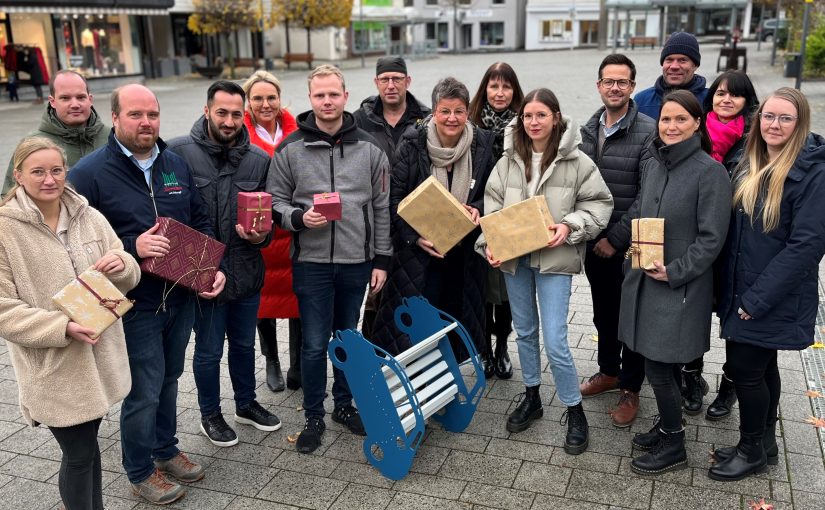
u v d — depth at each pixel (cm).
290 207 369
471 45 5231
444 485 348
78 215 282
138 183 319
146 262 308
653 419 405
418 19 4456
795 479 343
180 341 345
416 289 405
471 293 416
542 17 4944
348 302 395
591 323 545
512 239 361
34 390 275
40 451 385
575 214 365
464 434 396
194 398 445
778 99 305
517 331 393
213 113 354
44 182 264
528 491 341
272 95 445
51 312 265
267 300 434
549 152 367
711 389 435
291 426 411
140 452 335
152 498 338
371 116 463
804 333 316
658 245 328
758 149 321
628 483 345
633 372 397
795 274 303
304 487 351
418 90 2141
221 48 3412
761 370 329
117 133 313
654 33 4662
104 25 2633
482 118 440
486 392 446
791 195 303
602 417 411
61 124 377
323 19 3181
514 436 392
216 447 389
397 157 404
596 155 405
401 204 383
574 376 375
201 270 328
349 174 373
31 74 2120
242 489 350
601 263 411
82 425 286
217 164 363
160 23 3102
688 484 342
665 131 331
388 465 354
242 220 350
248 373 403
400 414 347
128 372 301
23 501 341
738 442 375
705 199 322
